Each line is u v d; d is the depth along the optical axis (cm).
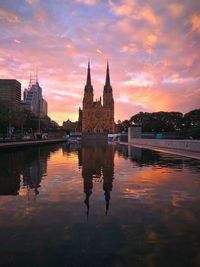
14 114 8681
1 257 670
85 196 1235
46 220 911
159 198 1189
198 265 629
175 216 944
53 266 630
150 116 16612
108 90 19500
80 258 660
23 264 638
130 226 853
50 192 1320
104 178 1711
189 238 764
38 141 7850
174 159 2888
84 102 19688
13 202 1140
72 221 900
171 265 629
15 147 5316
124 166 2338
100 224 871
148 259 654
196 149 3544
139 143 7188
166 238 764
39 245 727
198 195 1241
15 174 1916
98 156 3503
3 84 15075
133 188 1398
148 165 2378
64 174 1903
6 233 805
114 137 12275
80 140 11944
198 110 14925
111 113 19475
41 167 2331
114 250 697
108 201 1145
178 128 15512
